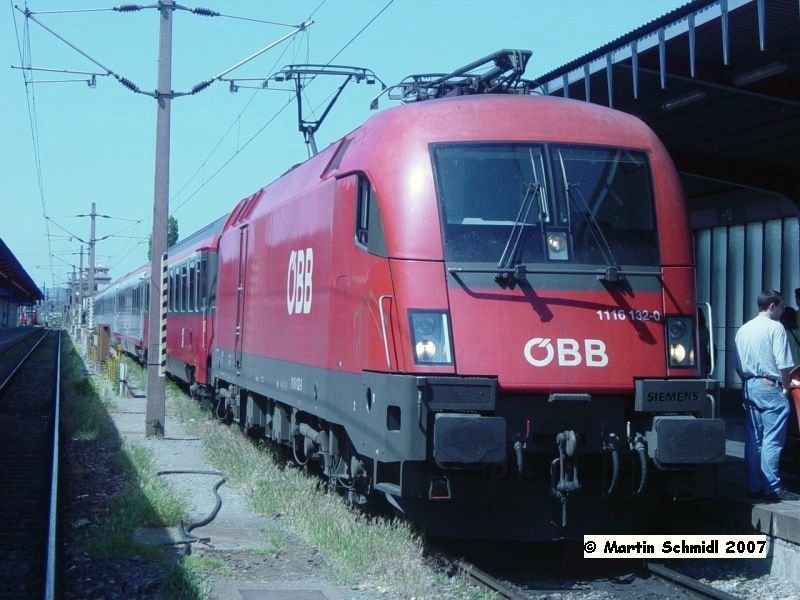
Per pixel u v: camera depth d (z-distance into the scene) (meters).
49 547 8.19
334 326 9.22
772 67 10.27
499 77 9.52
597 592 7.56
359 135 9.33
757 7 8.54
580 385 7.68
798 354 9.70
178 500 10.37
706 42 9.84
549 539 7.99
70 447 14.98
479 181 8.02
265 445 14.07
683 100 11.58
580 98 12.34
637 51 9.91
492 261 7.79
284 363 11.35
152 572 7.88
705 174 13.96
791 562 7.75
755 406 8.67
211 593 7.32
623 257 8.02
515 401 7.72
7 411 20.16
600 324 7.82
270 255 12.48
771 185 14.16
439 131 8.16
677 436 7.59
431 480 7.61
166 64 16.47
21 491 11.67
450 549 8.86
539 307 7.75
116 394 24.30
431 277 7.73
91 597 7.25
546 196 8.03
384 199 8.09
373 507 9.61
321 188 10.04
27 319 154.62
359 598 7.21
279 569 8.04
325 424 10.30
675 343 8.02
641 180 8.29
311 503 9.92
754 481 8.75
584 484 8.02
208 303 18.23
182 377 22.19
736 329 16.80
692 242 8.36
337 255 9.19
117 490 11.52
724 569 8.29
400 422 7.51
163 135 16.55
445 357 7.59
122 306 41.31
